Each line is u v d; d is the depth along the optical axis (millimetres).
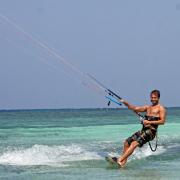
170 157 42500
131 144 37594
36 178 31016
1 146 49938
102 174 32750
